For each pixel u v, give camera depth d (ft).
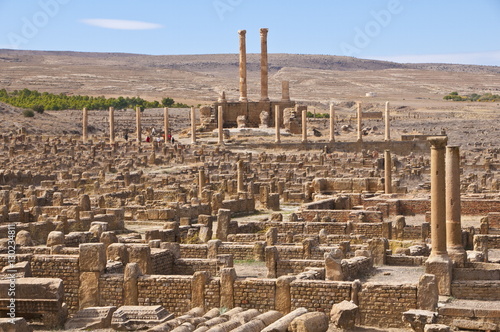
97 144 424.46
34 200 209.05
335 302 96.22
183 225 171.83
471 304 98.58
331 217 187.93
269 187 261.85
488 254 140.46
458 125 647.56
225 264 117.39
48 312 92.63
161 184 276.41
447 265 106.83
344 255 127.85
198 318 87.92
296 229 165.07
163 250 117.80
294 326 85.10
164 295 100.99
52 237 120.78
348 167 355.36
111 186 259.39
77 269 104.42
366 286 95.81
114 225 184.65
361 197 230.48
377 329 93.76
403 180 308.60
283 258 129.08
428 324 88.58
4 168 320.09
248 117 544.21
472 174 304.91
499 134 571.28
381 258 125.08
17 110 599.57
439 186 109.91
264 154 392.68
